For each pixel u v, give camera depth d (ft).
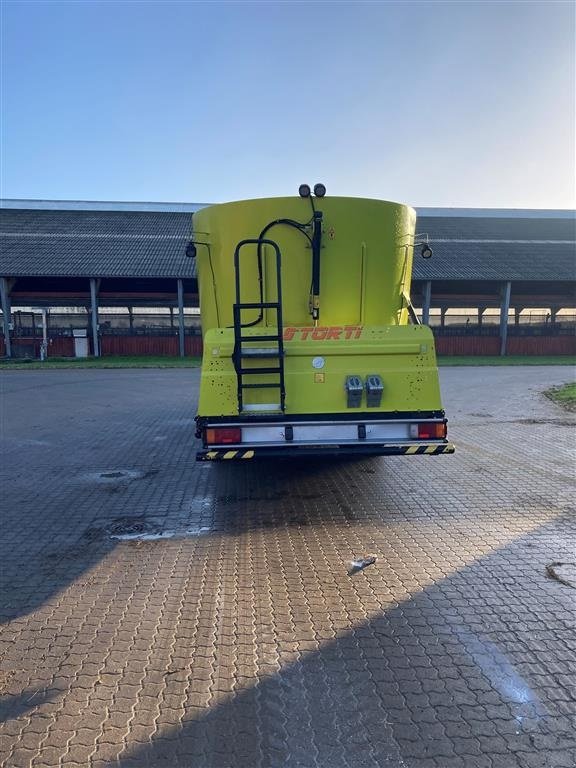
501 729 7.94
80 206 115.14
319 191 16.89
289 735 7.85
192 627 10.71
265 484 20.39
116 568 13.39
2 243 94.79
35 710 8.41
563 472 21.70
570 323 107.86
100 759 7.42
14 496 19.13
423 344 16.11
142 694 8.74
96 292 90.94
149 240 100.53
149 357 90.48
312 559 13.79
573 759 7.38
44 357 86.63
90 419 34.45
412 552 14.16
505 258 100.89
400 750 7.55
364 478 20.98
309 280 17.20
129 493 19.43
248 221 17.21
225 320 18.16
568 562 13.50
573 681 9.00
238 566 13.43
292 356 15.84
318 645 10.03
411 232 19.10
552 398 42.63
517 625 10.67
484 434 29.12
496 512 17.16
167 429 31.22
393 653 9.78
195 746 7.65
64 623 10.89
